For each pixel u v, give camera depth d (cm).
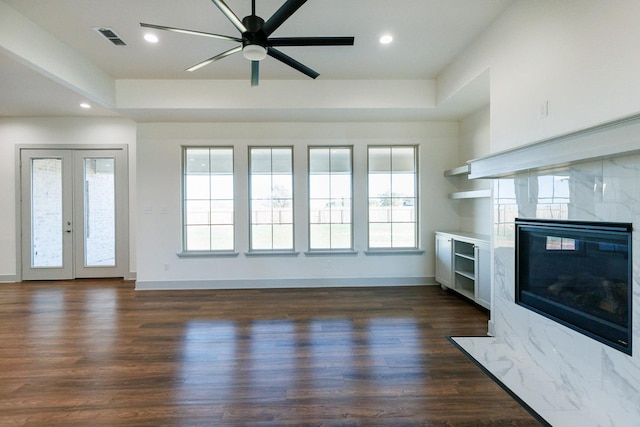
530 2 254
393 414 196
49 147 554
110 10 280
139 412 200
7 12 274
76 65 352
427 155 510
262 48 245
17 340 309
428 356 271
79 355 277
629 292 180
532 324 256
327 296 454
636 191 177
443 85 407
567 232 222
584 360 208
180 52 354
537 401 208
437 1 271
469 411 198
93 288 506
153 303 426
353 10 283
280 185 515
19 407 205
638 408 175
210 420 192
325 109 436
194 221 514
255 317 370
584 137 181
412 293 467
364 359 266
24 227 555
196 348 289
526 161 228
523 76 263
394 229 520
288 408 203
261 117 472
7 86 414
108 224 564
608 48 192
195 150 511
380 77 425
